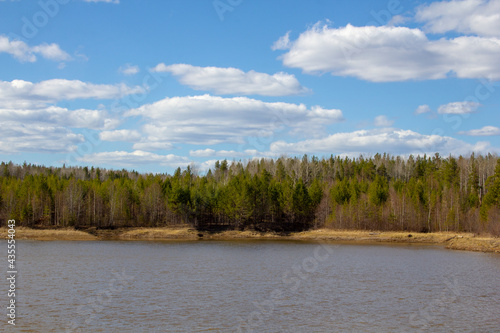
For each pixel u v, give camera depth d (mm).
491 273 59594
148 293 44969
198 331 32906
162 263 66812
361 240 111875
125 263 66250
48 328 33312
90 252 80750
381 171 185875
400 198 125438
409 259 74312
